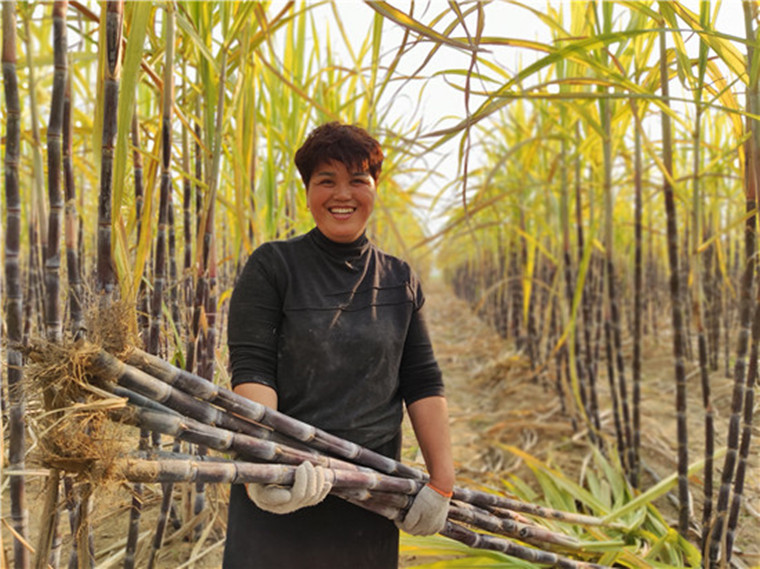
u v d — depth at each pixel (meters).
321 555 1.27
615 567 2.11
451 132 1.48
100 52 1.20
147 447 1.08
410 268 1.42
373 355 1.28
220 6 1.70
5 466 1.23
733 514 1.78
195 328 1.63
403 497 1.30
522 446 3.49
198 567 1.88
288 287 1.26
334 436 1.22
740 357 1.75
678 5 1.47
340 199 1.25
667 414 3.61
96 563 1.84
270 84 2.39
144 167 1.71
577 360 3.27
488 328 7.74
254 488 1.10
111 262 1.18
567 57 1.64
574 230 3.96
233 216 2.39
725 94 1.71
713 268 4.07
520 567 1.91
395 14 1.25
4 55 1.14
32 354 0.94
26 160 2.31
